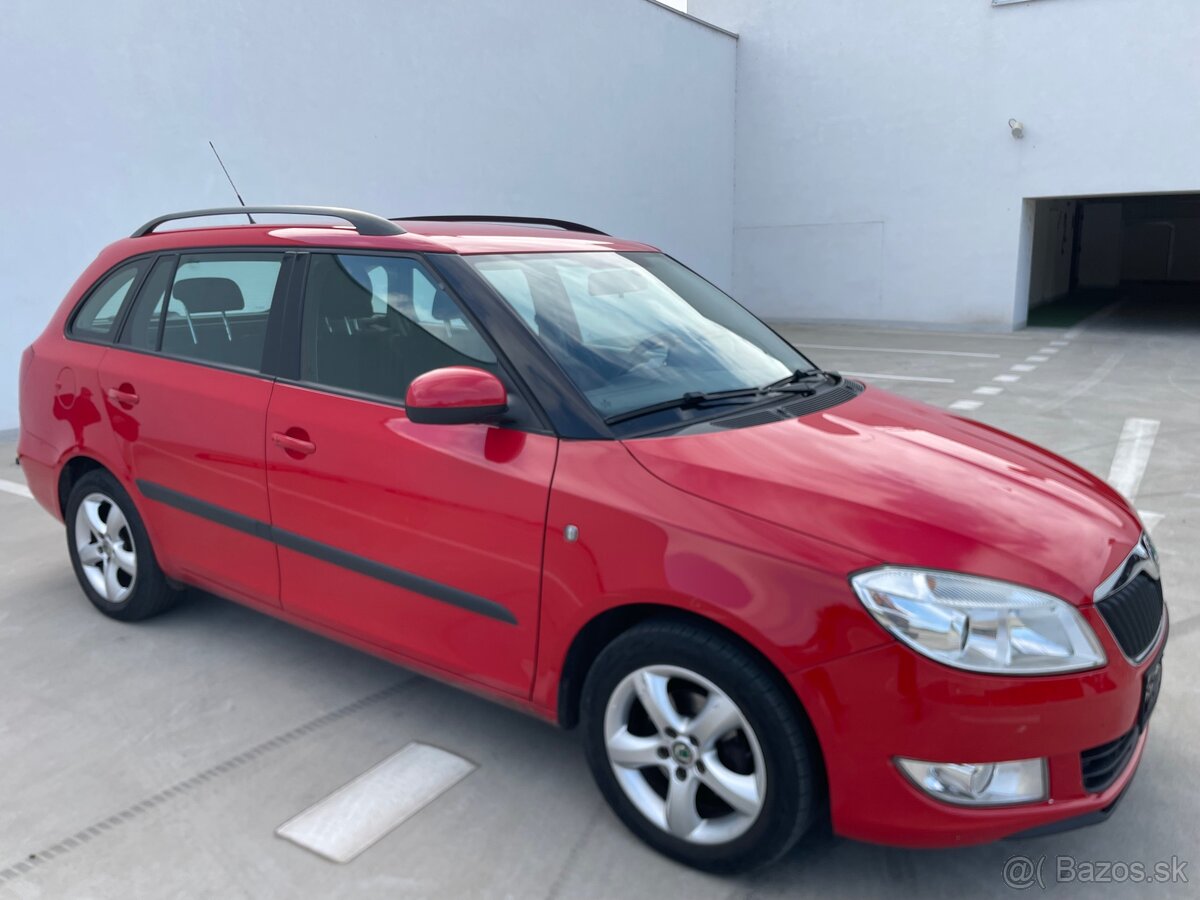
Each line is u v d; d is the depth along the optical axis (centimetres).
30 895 228
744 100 1730
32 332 746
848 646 201
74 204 759
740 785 221
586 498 234
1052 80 1427
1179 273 2661
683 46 1547
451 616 267
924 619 199
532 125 1233
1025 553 213
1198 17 1299
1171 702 319
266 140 903
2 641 371
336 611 299
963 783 202
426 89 1068
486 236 315
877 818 207
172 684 336
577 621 238
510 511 248
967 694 197
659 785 244
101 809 262
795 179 1703
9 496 582
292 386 304
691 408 268
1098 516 242
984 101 1489
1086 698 203
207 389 323
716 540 216
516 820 257
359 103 991
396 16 1020
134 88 789
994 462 262
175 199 833
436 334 277
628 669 234
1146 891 231
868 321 1670
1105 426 773
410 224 329
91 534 390
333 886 231
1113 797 214
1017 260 1509
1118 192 1408
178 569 352
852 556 206
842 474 234
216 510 325
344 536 287
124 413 352
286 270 317
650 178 1504
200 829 254
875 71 1584
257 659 357
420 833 252
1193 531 502
